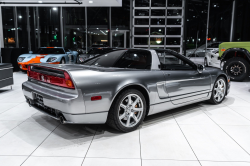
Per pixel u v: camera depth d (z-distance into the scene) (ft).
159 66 8.93
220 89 12.35
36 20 42.14
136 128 8.43
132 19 41.47
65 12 41.52
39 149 6.76
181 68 9.87
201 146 7.07
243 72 20.29
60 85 7.09
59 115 7.18
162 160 6.13
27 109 11.35
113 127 7.84
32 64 8.55
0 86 15.17
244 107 11.87
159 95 8.77
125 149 6.80
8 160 6.05
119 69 8.00
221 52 21.62
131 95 7.80
